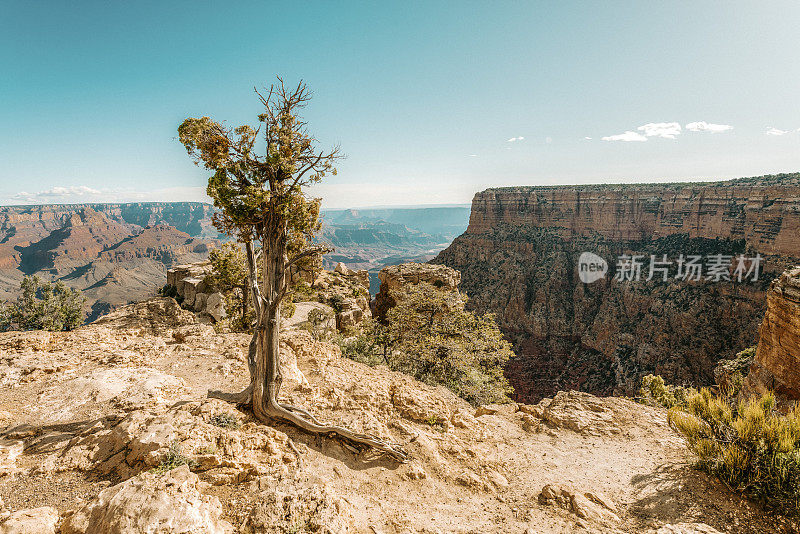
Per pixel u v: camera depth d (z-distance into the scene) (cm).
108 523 574
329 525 683
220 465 839
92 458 888
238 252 3706
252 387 1197
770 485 996
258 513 691
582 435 1507
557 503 987
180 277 5466
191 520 598
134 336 2373
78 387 1324
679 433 1333
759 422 1080
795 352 2570
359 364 2145
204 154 1066
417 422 1443
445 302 3272
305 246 1269
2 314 5691
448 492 1017
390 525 797
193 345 2073
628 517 952
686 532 870
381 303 6350
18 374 1445
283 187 1124
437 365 2542
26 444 953
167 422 946
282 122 1131
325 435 1163
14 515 635
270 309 1166
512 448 1378
